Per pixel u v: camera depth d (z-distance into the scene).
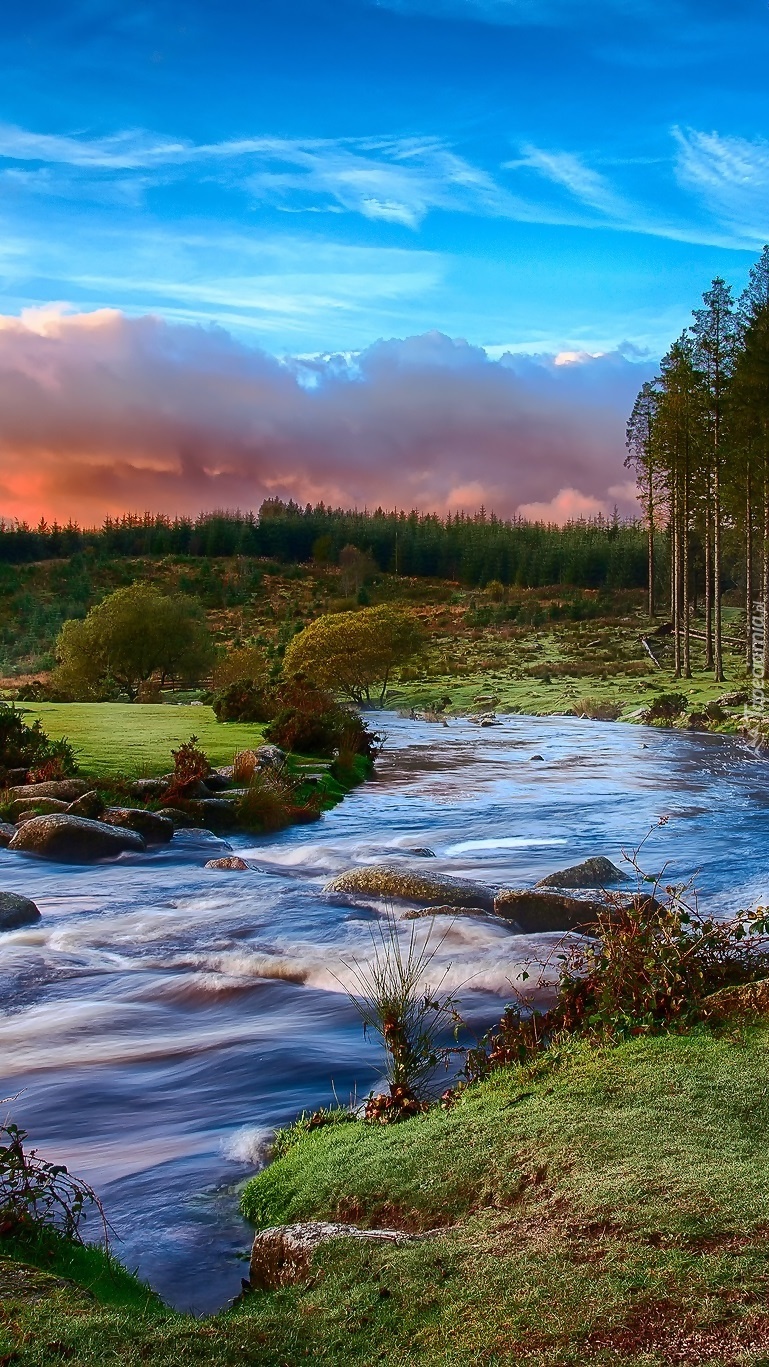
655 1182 4.25
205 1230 5.23
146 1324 3.79
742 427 55.19
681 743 39.19
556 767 31.72
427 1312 3.67
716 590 59.28
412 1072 6.62
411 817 22.45
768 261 56.47
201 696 69.12
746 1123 4.73
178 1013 9.12
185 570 181.88
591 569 168.88
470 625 118.50
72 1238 4.89
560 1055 6.02
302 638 62.47
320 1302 3.88
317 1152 5.62
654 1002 6.32
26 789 20.61
